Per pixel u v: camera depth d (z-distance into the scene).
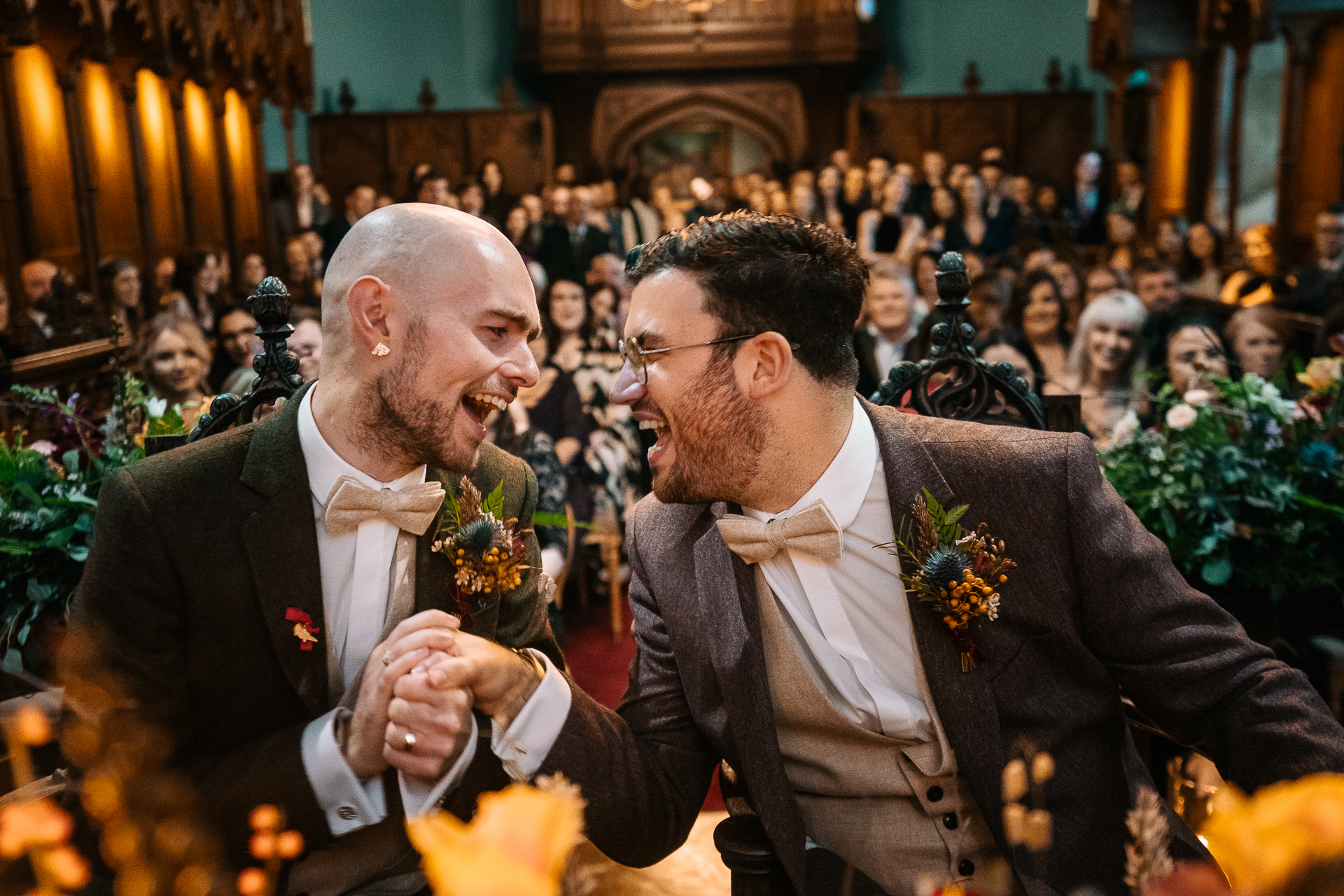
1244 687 1.37
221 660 1.44
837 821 1.53
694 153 16.61
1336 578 2.39
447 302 1.38
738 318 1.37
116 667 1.38
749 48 15.64
